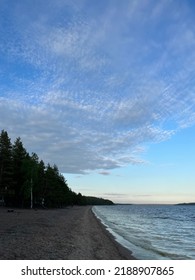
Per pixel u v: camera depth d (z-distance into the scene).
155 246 28.36
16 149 82.81
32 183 82.06
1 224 36.16
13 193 73.62
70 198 170.62
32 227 34.53
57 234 29.34
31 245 21.16
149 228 51.78
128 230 45.19
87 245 23.83
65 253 19.17
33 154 93.62
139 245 27.97
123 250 23.61
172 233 44.16
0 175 69.56
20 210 75.00
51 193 104.62
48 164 115.50
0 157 70.38
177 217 102.62
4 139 70.75
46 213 70.88
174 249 27.11
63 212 85.56
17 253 17.91
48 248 20.50
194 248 28.33
